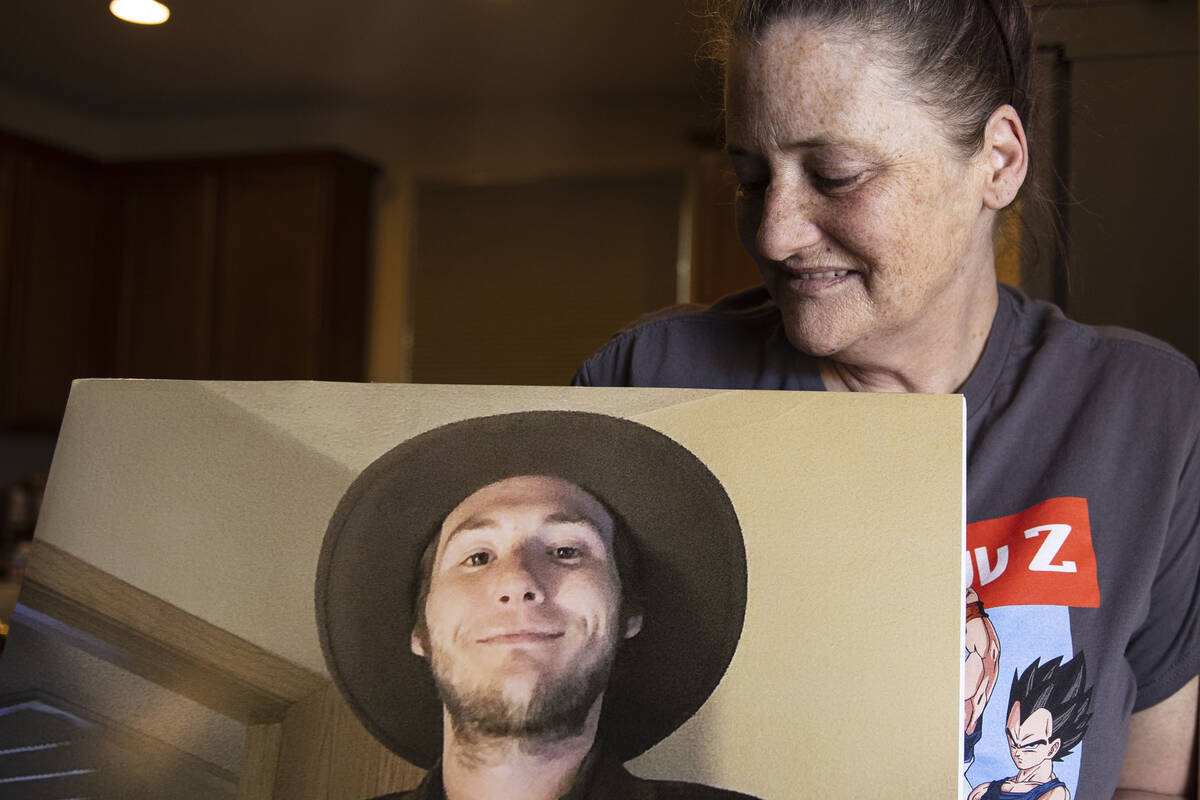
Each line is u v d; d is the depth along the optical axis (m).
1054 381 0.75
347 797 0.61
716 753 0.58
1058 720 0.69
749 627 0.59
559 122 4.17
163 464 0.66
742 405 0.63
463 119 4.27
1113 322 1.39
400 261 4.29
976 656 0.70
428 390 0.66
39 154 3.97
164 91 4.17
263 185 4.01
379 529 0.64
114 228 4.18
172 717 0.63
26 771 0.63
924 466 0.59
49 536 0.66
